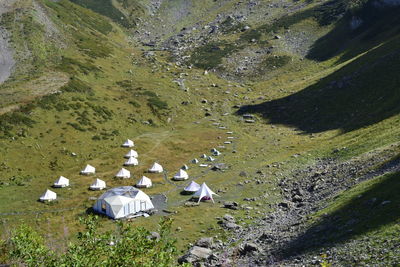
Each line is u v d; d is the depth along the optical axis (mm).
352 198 43438
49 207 59812
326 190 54031
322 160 71625
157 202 62344
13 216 55531
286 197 59531
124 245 19016
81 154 82312
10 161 72250
